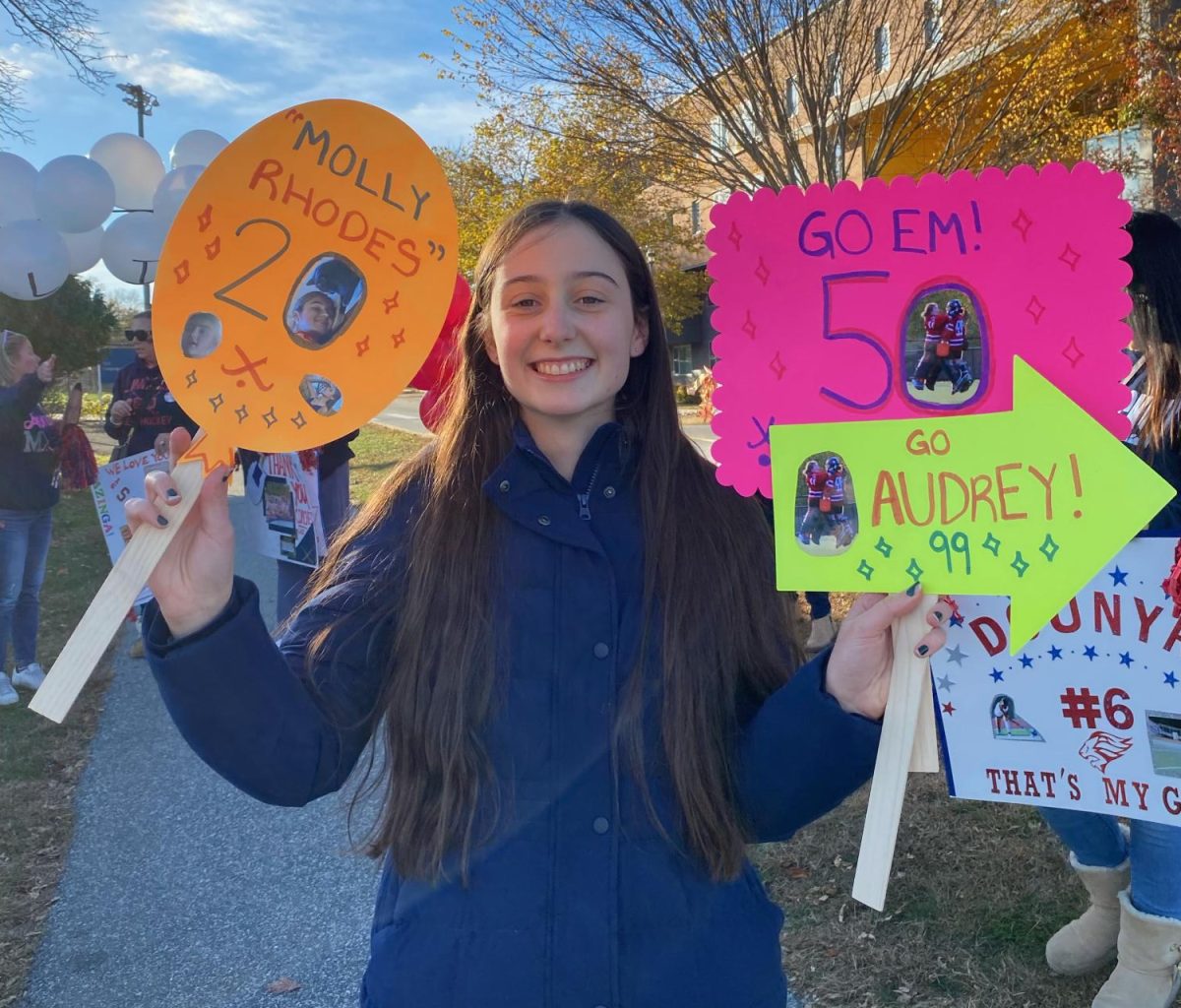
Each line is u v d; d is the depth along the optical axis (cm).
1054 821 235
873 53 823
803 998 244
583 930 122
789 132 827
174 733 448
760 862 306
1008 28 820
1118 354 119
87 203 558
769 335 130
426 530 136
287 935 292
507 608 131
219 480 120
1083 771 180
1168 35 929
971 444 122
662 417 141
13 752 425
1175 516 189
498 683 128
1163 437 191
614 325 132
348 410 127
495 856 124
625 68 879
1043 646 181
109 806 377
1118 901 234
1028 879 287
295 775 125
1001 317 123
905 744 118
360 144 128
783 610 142
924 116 875
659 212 1652
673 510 136
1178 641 173
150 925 298
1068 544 117
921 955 256
